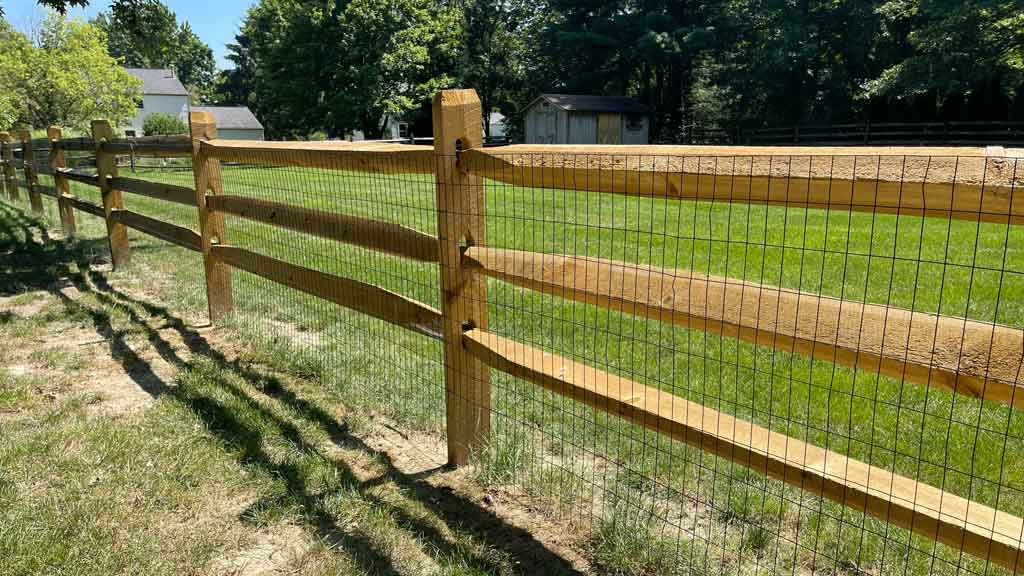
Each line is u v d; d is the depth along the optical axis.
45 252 7.80
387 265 6.47
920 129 27.28
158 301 5.80
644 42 34.62
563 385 2.47
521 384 3.79
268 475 2.87
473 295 2.88
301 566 2.33
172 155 5.28
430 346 4.35
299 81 34.94
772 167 1.79
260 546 2.44
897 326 1.66
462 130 2.75
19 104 29.25
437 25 39.06
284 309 5.30
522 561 2.36
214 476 2.86
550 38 40.62
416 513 2.64
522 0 48.38
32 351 4.47
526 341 4.42
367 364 4.07
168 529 2.50
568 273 2.39
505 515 2.64
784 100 32.75
